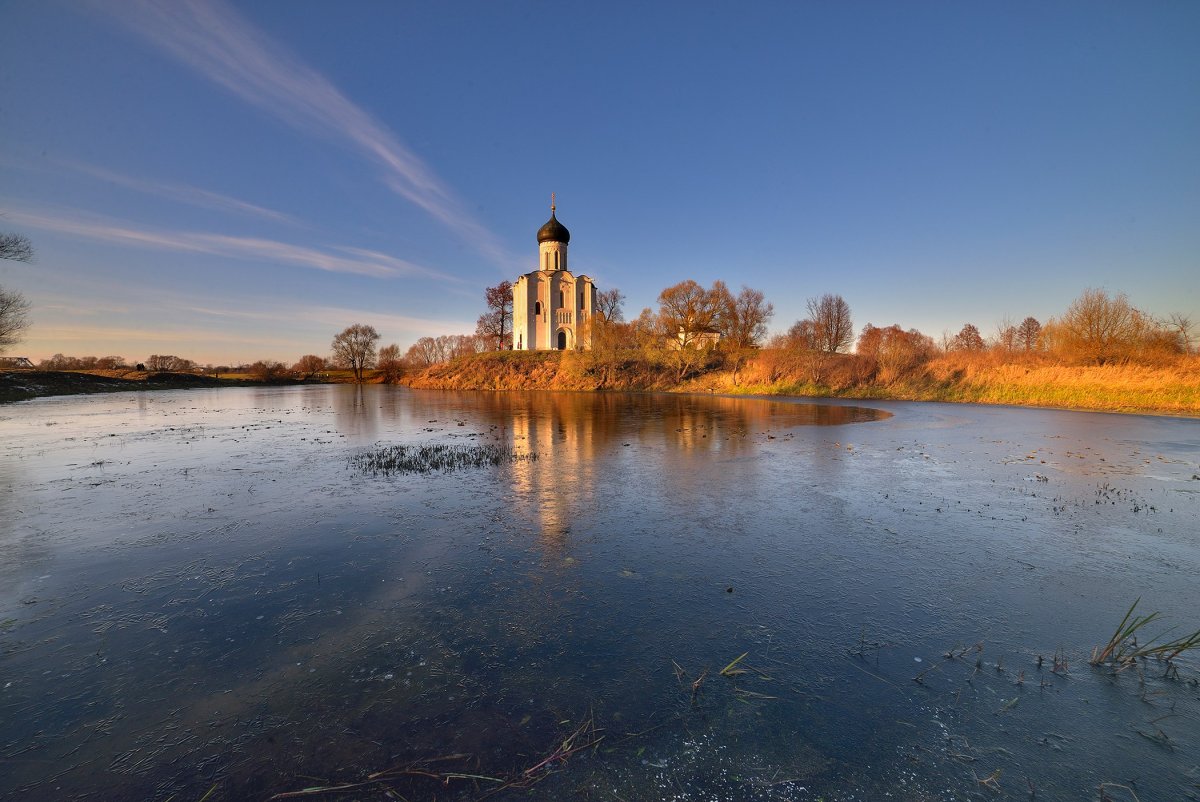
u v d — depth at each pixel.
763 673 4.55
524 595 6.11
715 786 3.35
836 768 3.50
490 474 12.90
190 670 4.61
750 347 65.81
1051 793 3.28
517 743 3.73
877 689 4.33
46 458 15.15
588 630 5.29
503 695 4.26
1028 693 4.27
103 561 7.15
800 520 8.99
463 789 3.30
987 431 20.67
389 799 3.22
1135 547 7.55
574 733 3.82
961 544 7.74
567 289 69.31
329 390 65.94
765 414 28.80
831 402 37.16
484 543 7.88
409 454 15.87
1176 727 3.87
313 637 5.17
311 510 9.66
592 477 12.51
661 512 9.52
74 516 9.24
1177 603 5.82
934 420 24.84
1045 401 32.31
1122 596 6.01
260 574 6.73
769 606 5.80
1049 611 5.66
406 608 5.79
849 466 13.70
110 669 4.63
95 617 5.58
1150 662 4.70
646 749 3.66
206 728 3.88
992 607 5.76
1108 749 3.67
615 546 7.74
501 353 66.50
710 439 19.00
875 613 5.63
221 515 9.33
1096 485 11.45
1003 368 37.31
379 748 3.68
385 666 4.67
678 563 7.07
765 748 3.68
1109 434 19.58
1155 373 30.08
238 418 27.86
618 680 4.46
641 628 5.33
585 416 28.28
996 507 9.73
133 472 13.12
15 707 4.11
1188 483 11.61
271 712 4.06
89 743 3.72
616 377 56.69
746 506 9.88
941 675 4.52
